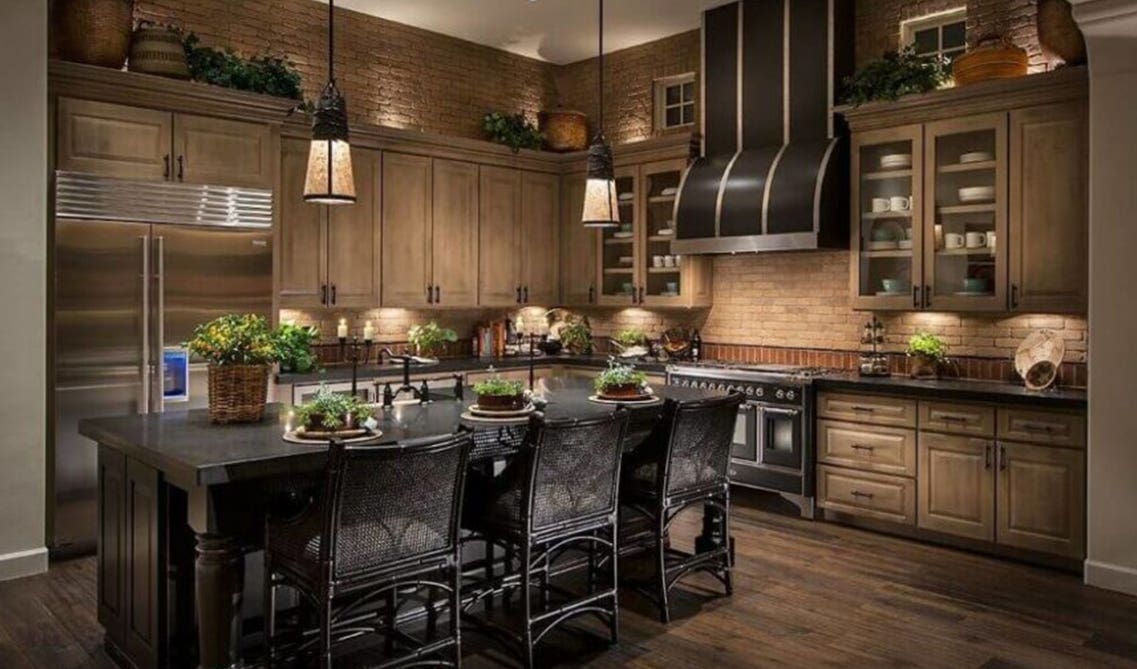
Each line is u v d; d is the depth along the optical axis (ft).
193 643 9.82
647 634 11.68
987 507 15.01
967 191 16.16
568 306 24.03
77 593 13.28
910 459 16.01
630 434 13.11
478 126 23.41
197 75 16.56
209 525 8.93
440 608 11.87
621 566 14.44
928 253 16.61
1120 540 13.28
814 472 17.43
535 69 24.90
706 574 14.16
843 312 19.22
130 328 15.38
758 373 18.21
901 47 18.22
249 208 16.87
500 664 10.72
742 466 18.51
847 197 18.33
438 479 9.24
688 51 22.34
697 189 19.95
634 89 23.54
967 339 17.24
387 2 20.04
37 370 14.20
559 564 13.94
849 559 14.94
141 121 15.56
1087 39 13.02
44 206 14.19
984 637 11.53
